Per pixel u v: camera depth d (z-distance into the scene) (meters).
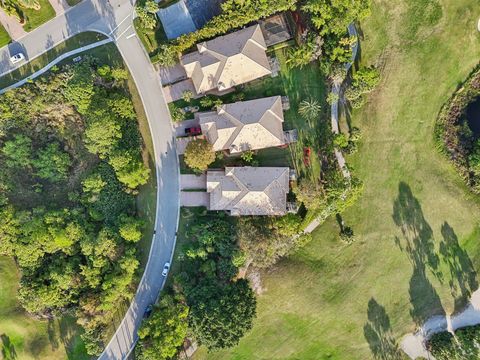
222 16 63.62
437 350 64.69
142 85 69.00
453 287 68.31
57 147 69.81
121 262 64.31
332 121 67.56
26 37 69.38
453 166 69.00
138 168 65.00
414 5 67.12
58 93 67.75
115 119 65.56
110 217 67.44
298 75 67.12
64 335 69.31
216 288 63.28
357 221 68.50
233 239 65.00
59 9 69.00
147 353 60.78
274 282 66.88
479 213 68.69
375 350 68.38
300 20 66.00
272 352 68.12
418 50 67.75
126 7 68.50
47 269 67.81
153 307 66.25
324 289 67.81
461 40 67.50
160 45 68.19
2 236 65.75
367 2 62.94
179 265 68.31
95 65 67.94
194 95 68.12
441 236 68.50
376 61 67.81
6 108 66.94
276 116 64.56
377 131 68.31
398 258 68.44
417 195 68.50
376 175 68.56
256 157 67.31
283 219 64.06
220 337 59.91
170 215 68.81
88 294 66.00
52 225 66.06
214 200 65.94
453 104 68.94
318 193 64.75
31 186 70.56
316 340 68.31
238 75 64.81
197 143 63.41
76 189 70.44
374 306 68.31
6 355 69.81
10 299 69.69
